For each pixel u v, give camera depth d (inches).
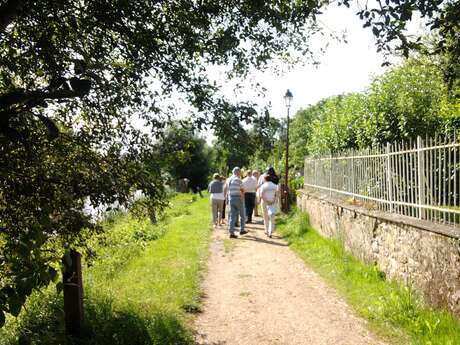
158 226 637.9
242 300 283.7
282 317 251.9
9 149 125.6
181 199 1176.8
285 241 486.9
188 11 159.6
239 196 519.8
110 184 143.7
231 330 232.7
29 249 98.0
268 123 151.7
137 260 397.1
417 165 262.8
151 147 160.6
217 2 160.1
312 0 162.9
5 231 127.9
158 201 163.3
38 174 135.3
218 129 151.5
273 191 520.1
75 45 144.3
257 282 326.0
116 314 216.8
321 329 231.6
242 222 530.6
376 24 174.2
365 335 221.0
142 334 198.2
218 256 417.7
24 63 140.7
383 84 489.1
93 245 193.0
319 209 491.2
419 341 204.2
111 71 150.3
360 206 354.0
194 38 162.2
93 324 196.1
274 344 214.7
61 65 140.3
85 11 143.5
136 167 154.1
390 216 288.8
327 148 644.7
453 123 403.5
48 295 225.0
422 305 238.2
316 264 366.3
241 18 165.9
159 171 159.8
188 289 290.4
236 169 522.0
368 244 327.6
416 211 267.0
